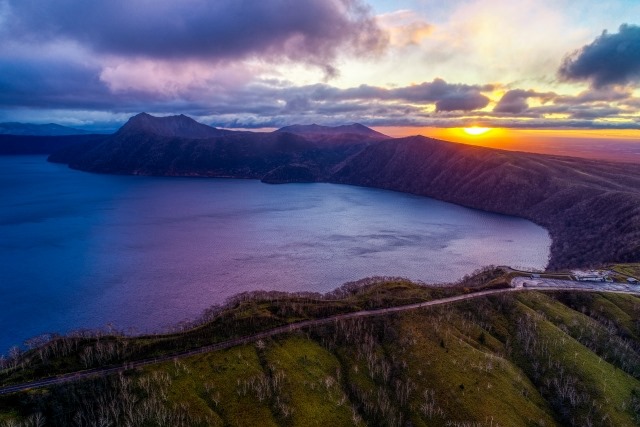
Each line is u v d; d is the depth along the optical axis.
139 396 190.00
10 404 173.75
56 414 176.12
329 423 192.25
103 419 176.50
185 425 178.25
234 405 192.12
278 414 190.62
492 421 193.38
